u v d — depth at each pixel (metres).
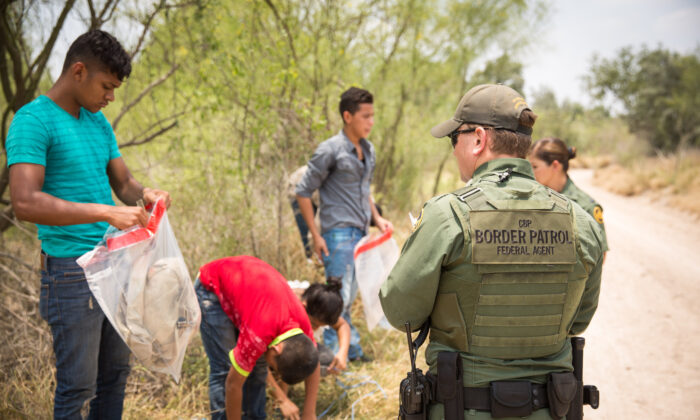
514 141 1.58
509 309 1.45
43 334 3.04
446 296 1.49
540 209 1.49
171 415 2.77
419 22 6.55
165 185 4.24
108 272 1.94
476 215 1.44
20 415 2.52
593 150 27.31
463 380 1.48
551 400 1.48
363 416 2.88
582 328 1.68
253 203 4.25
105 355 2.29
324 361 3.01
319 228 3.67
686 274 6.38
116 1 3.65
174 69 4.36
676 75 24.80
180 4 4.02
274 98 4.43
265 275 2.34
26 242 4.07
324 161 3.43
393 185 7.14
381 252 3.44
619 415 3.15
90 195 2.13
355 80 6.15
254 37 4.62
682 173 13.75
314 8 5.36
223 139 4.55
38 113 1.98
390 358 3.61
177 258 2.15
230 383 2.28
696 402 3.29
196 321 2.18
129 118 4.95
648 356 4.03
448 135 1.70
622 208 12.15
